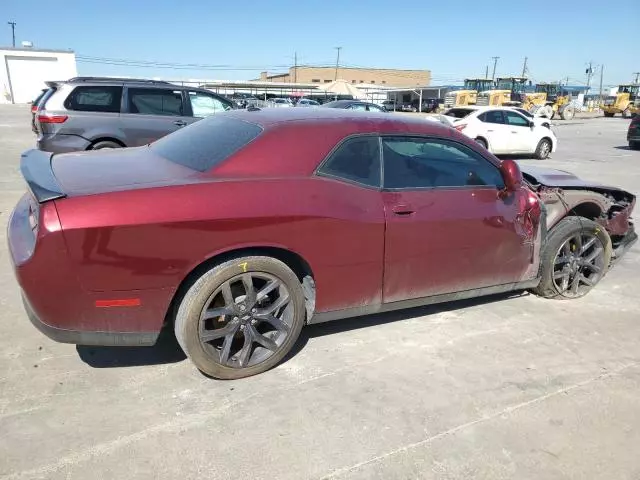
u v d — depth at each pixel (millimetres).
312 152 3133
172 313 3066
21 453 2420
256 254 2941
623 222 4852
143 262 2646
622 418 2879
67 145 8000
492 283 3941
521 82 48938
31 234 2668
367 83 115062
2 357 3230
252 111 3703
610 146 19750
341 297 3271
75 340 2703
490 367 3355
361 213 3174
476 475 2414
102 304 2648
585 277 4617
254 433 2629
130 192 2668
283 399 2924
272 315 3082
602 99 72875
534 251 4086
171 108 8758
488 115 15398
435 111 63531
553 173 4910
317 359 3369
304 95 53875
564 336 3838
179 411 2783
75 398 2855
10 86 47500
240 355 3051
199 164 3078
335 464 2439
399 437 2646
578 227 4332
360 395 2990
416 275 3500
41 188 2605
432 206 3455
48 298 2566
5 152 12609
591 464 2520
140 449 2484
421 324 3939
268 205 2877
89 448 2477
